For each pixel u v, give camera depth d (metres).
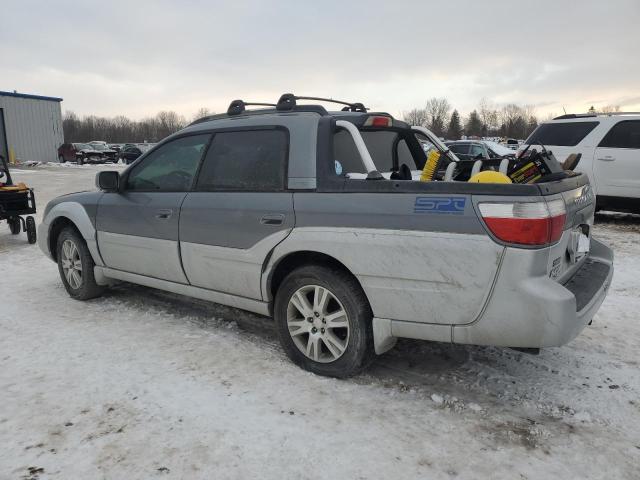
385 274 3.01
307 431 2.80
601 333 4.21
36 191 16.81
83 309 4.85
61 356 3.75
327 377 3.41
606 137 8.68
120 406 3.05
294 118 3.57
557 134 9.18
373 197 3.08
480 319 2.82
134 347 3.92
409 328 3.04
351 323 3.24
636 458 2.60
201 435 2.76
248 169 3.70
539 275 2.72
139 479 2.43
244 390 3.24
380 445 2.68
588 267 3.54
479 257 2.74
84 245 4.96
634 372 3.52
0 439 2.74
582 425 2.89
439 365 3.62
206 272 3.92
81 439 2.73
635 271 6.04
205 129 4.06
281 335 3.58
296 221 3.34
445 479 2.43
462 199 2.80
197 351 3.84
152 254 4.29
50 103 35.34
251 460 2.56
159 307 4.89
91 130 104.50
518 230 2.66
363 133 3.89
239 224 3.62
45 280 5.99
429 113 100.88
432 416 2.96
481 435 2.78
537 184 2.73
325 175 3.29
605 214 10.27
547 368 3.57
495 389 3.28
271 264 3.50
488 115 104.81
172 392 3.21
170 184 4.23
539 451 2.64
